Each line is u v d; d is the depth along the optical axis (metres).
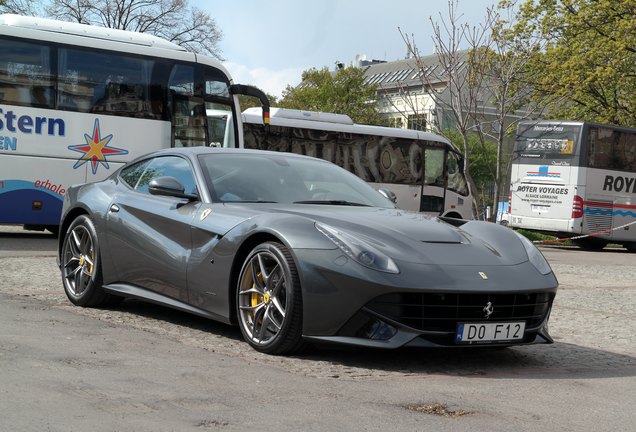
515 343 5.02
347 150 22.03
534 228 25.48
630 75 34.38
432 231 5.23
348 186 6.27
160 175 6.21
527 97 33.22
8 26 14.73
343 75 66.38
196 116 16.42
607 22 33.62
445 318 4.75
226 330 5.76
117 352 4.60
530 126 25.56
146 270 5.94
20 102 14.66
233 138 16.91
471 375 4.77
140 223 6.01
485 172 46.72
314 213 5.28
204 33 42.34
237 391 3.87
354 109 64.38
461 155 24.30
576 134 24.83
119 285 6.24
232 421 3.31
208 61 16.64
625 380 4.89
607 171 25.11
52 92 14.94
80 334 5.11
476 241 5.31
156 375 4.08
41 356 4.32
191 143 16.34
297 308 4.77
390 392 4.09
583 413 3.93
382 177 22.64
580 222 24.70
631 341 6.64
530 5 34.16
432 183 23.64
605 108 35.75
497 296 4.85
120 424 3.15
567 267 15.65
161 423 3.20
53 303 6.61
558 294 10.07
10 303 6.31
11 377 3.80
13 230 17.58
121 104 15.59
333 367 4.68
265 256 5.00
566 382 4.70
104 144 15.40
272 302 4.94
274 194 5.80
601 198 25.08
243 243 5.14
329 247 4.77
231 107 16.89
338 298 4.66
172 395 3.69
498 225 5.67
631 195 25.64
